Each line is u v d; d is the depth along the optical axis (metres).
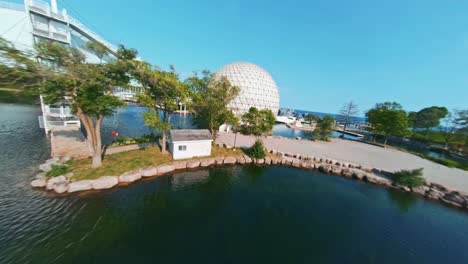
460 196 19.75
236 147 31.03
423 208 18.41
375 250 12.07
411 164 31.77
